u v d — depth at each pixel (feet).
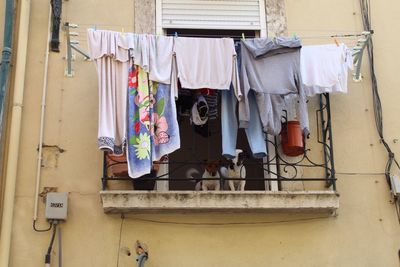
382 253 23.38
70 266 22.31
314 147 24.76
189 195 22.49
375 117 25.40
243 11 26.32
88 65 25.00
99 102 22.44
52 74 24.71
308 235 23.36
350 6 26.94
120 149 22.47
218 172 24.06
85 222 22.88
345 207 23.89
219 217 23.27
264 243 23.12
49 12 25.53
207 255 22.80
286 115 24.00
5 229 22.08
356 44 25.81
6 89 23.71
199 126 24.43
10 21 24.52
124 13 25.89
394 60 26.32
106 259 22.50
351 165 24.57
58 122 24.11
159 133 22.67
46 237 22.58
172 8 26.04
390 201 24.14
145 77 23.04
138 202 22.36
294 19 26.48
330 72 23.89
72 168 23.54
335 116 25.27
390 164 24.61
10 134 23.24
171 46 23.39
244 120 22.77
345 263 23.13
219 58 23.30
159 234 22.89
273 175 24.26
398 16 27.04
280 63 23.30
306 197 22.93
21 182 23.15
